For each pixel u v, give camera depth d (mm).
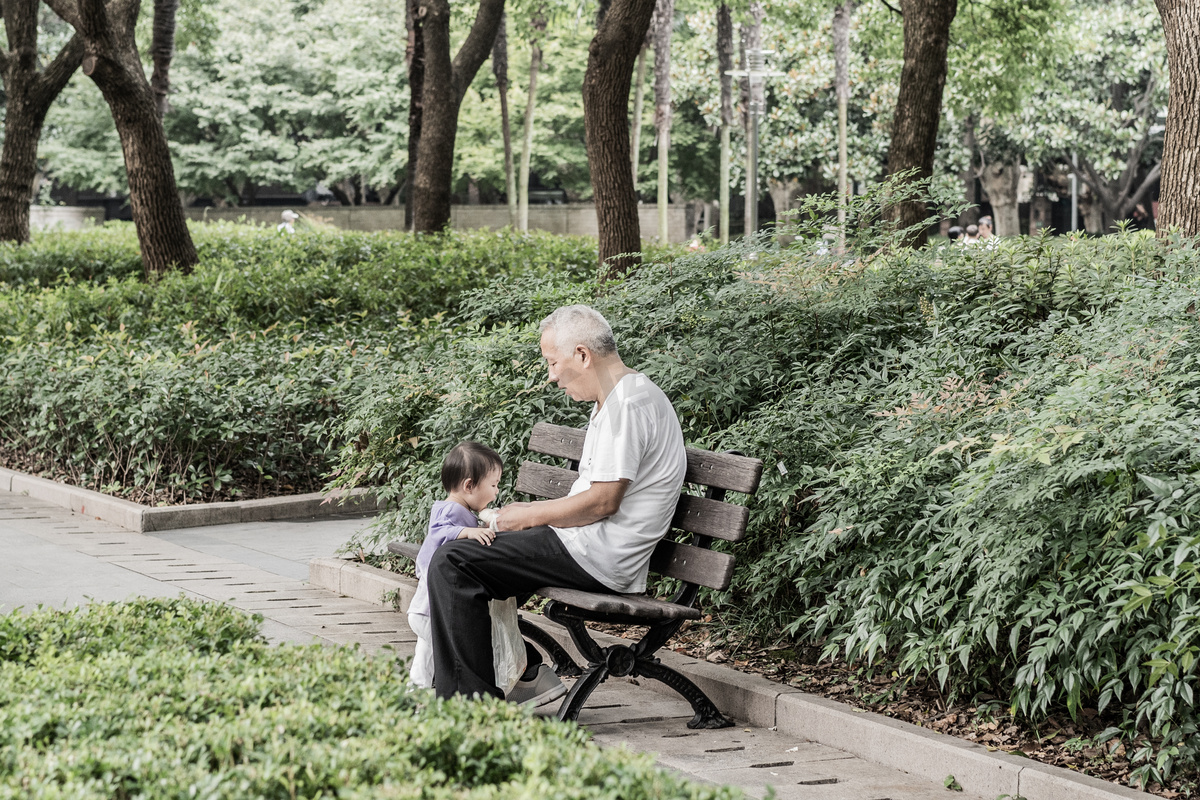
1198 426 4121
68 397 9523
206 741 2779
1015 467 4258
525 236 18438
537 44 29266
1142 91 35312
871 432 5426
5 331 12367
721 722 4641
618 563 4508
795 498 5352
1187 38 6559
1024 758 3936
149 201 14656
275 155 40562
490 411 6578
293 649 3799
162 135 14672
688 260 7281
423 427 7004
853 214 7348
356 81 37656
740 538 4441
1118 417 4148
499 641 4586
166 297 13273
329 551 7969
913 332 6609
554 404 6531
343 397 9289
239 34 39312
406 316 12086
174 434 9039
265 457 9531
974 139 36344
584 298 7926
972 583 4594
